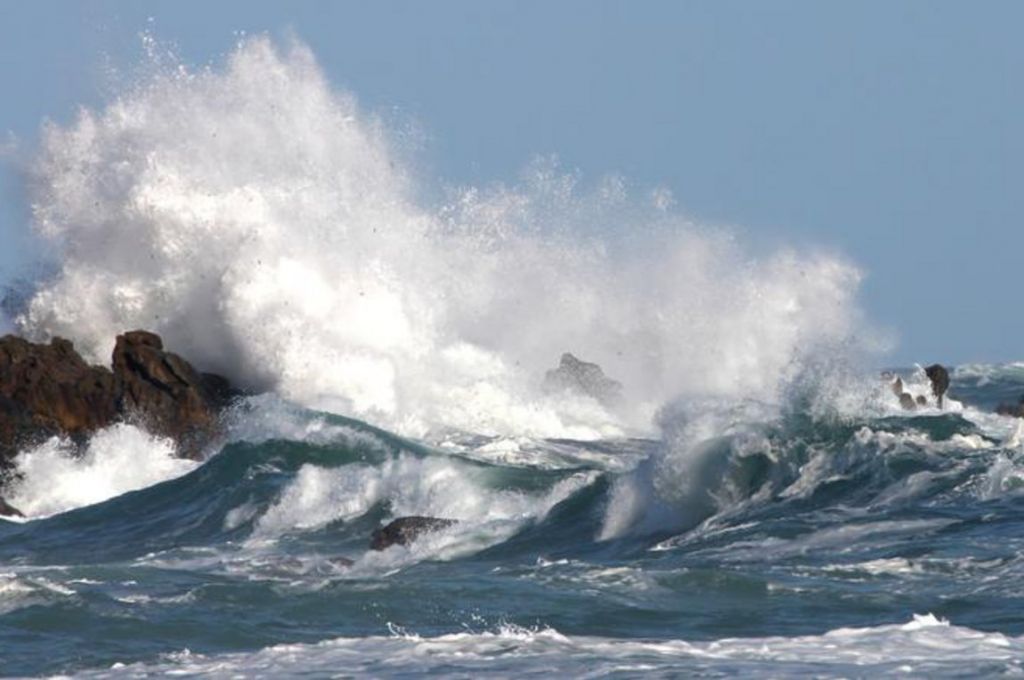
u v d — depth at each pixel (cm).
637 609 7025
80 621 7181
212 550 10762
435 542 9850
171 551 10762
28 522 12925
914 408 13412
